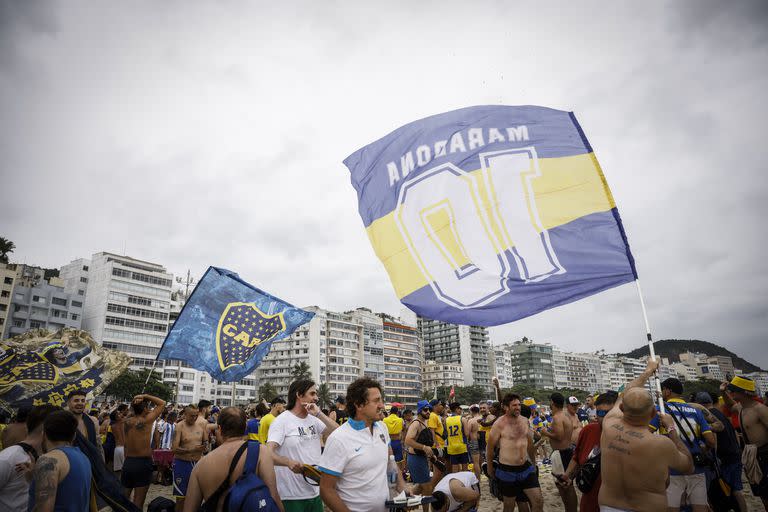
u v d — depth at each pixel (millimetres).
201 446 7676
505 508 6262
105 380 8242
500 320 5590
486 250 5879
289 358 112312
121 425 11523
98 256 88812
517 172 6043
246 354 8945
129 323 87438
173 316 97688
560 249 5672
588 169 5895
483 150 6188
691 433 5656
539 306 5523
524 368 192000
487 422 12570
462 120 6359
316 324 112188
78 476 3875
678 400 5934
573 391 180750
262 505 3500
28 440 4598
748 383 6242
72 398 5406
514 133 6199
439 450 9984
